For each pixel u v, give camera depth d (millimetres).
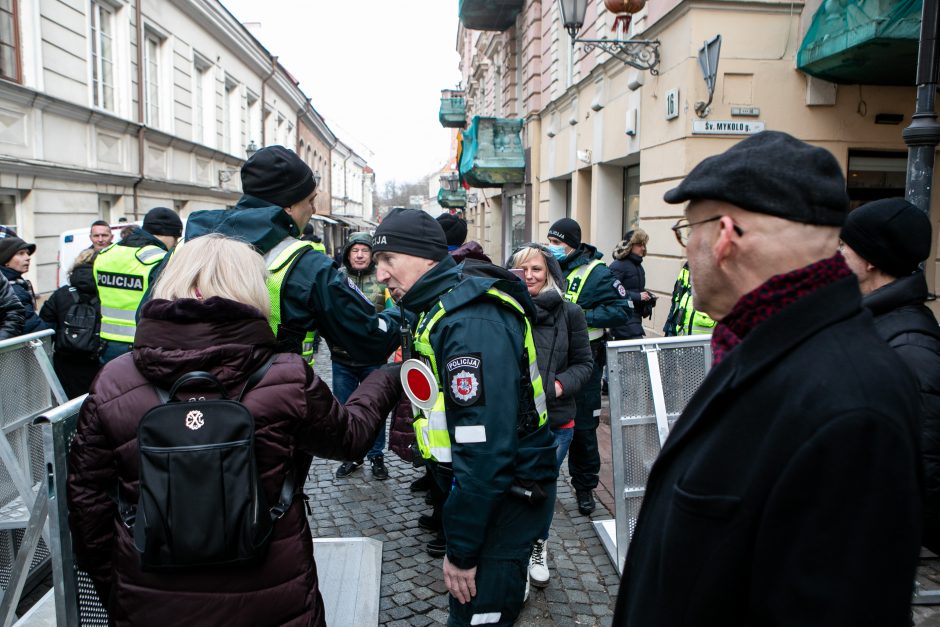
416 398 1971
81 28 10508
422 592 3172
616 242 10555
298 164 2252
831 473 823
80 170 10461
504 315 1896
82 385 4406
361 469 4918
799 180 976
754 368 958
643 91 8055
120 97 12219
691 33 6598
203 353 1414
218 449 1353
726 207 1032
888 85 6672
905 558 804
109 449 1463
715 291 1090
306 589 1501
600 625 2898
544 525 2033
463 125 24938
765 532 870
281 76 24797
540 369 3250
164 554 1344
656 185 7613
